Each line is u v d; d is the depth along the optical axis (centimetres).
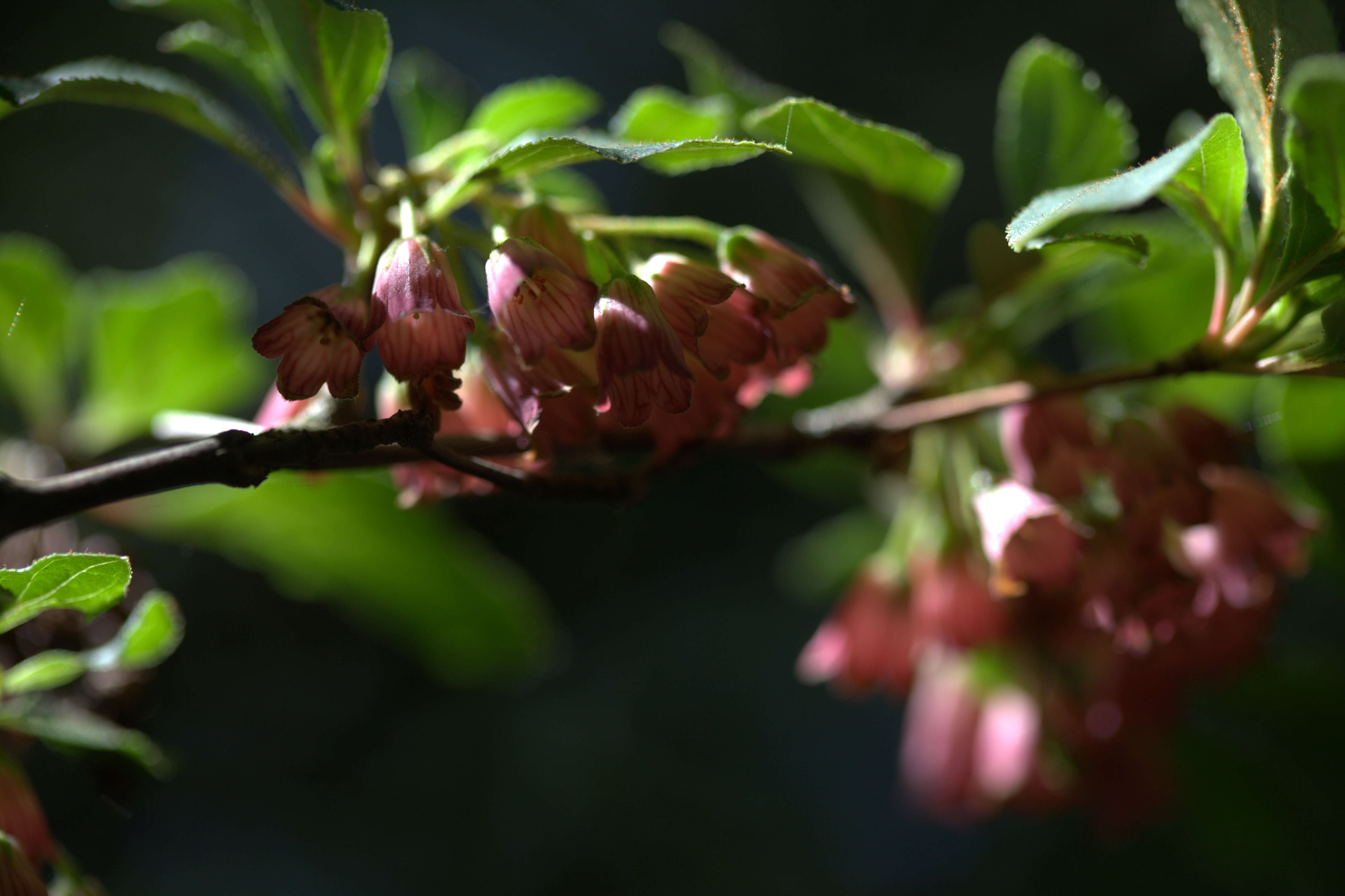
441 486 31
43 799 58
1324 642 58
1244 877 44
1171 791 36
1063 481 32
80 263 67
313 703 67
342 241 32
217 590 66
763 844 66
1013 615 34
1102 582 31
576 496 30
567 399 30
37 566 29
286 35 31
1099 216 33
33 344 40
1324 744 42
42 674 30
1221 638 33
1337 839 42
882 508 46
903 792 68
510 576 46
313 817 65
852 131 32
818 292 30
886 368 36
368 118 32
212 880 61
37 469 39
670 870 64
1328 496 36
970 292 36
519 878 64
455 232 30
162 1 33
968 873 64
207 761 64
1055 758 36
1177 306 38
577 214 32
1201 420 32
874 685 35
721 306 30
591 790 66
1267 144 30
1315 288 30
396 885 64
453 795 67
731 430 31
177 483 28
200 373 44
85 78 31
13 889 29
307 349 29
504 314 29
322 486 39
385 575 43
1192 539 33
